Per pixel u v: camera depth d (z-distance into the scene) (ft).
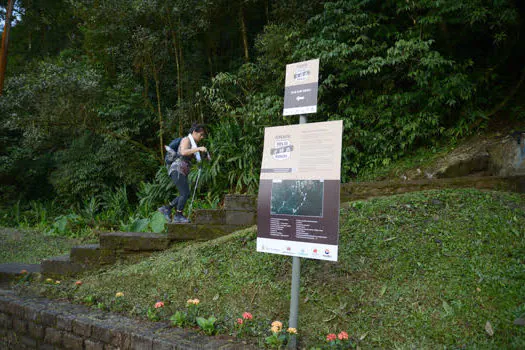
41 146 30.91
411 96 19.94
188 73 28.25
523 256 9.00
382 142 20.83
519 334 6.86
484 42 22.30
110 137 28.48
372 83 21.72
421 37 20.30
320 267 9.82
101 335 8.59
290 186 7.70
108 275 12.22
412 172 18.62
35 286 12.44
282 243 7.66
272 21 26.22
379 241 10.21
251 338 7.82
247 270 10.39
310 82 7.78
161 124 28.25
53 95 26.07
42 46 44.01
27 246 19.63
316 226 7.22
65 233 22.48
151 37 25.80
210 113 27.58
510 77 21.90
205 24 25.96
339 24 20.58
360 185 15.01
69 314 9.61
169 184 23.61
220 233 13.47
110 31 27.84
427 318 7.70
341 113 22.35
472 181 14.06
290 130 7.95
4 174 33.27
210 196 22.00
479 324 7.32
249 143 22.07
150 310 9.25
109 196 27.48
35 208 30.14
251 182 21.35
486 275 8.53
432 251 9.57
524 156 15.12
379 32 20.95
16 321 10.70
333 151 7.25
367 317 8.04
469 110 19.72
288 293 9.23
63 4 39.86
